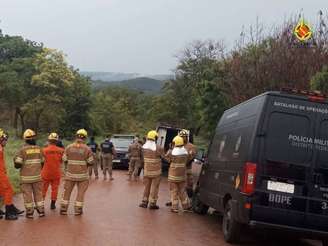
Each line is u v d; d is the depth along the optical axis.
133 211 12.56
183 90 60.41
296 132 8.56
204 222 11.61
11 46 64.75
